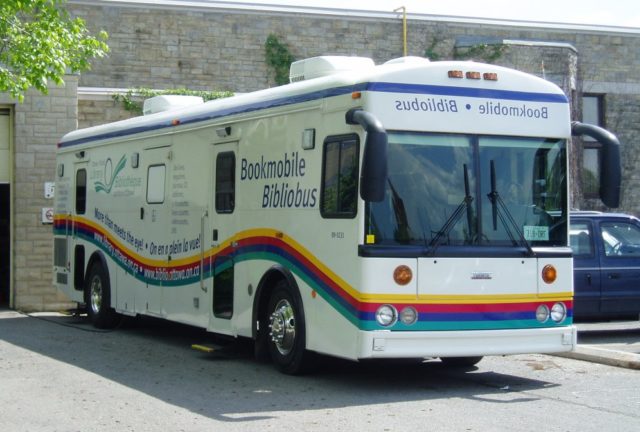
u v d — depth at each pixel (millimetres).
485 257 9750
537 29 27469
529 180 10133
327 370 11266
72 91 19234
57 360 12344
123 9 25141
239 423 8367
